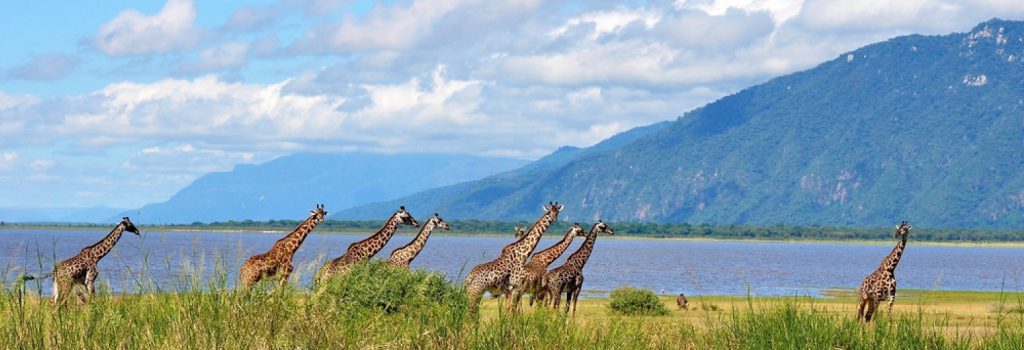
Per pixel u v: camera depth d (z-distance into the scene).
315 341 12.43
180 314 12.66
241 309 12.60
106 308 13.21
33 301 13.44
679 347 15.86
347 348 12.53
